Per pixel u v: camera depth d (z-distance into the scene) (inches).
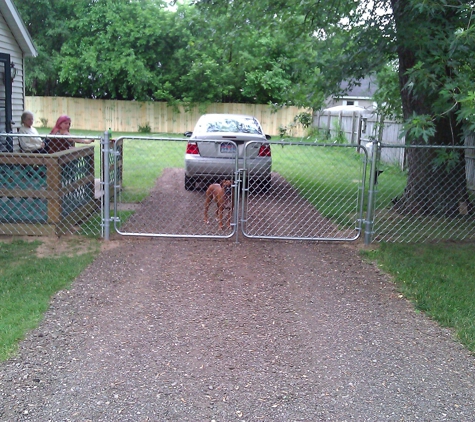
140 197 369.7
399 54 315.6
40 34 1043.3
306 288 207.8
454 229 300.7
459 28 270.1
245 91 1057.5
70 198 280.7
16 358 146.6
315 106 433.1
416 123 237.3
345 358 153.2
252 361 150.0
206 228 291.7
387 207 351.9
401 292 205.2
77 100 1092.5
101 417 122.2
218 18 430.6
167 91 1050.1
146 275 216.5
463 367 149.6
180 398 130.6
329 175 478.0
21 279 205.2
